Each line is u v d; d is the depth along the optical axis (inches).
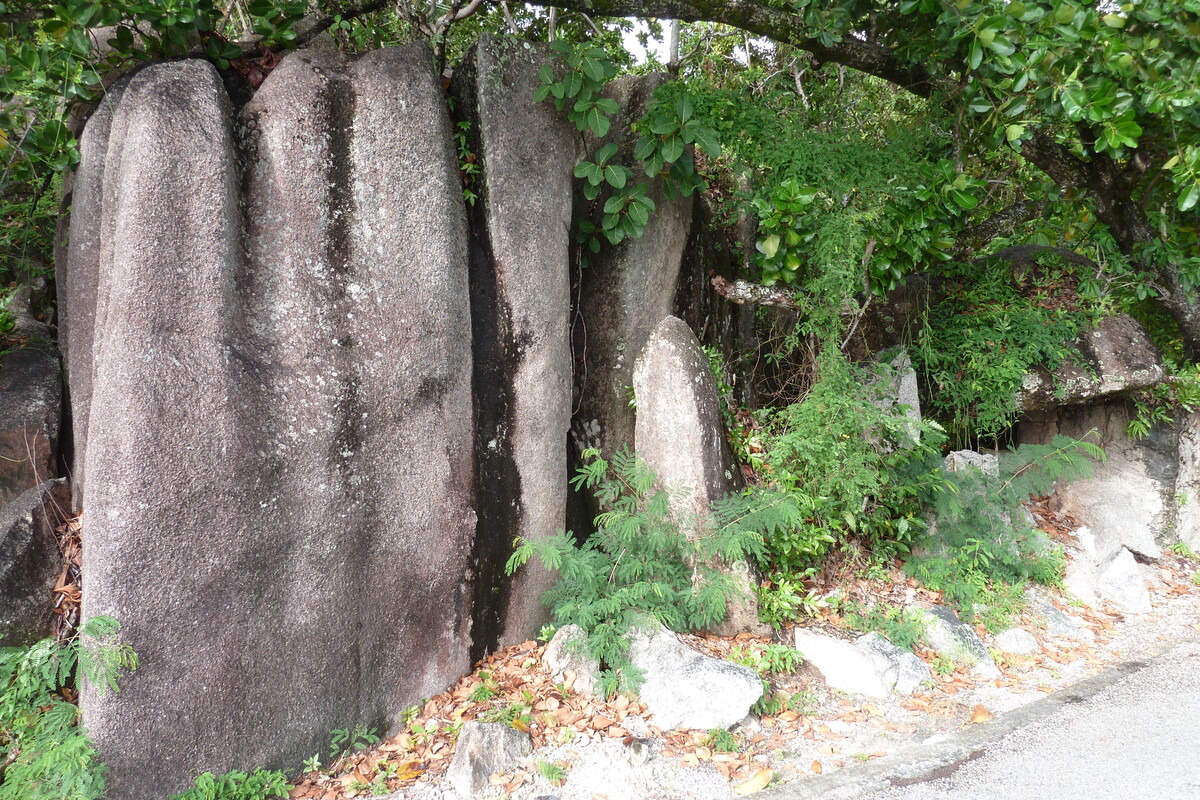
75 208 176.6
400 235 182.9
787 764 166.4
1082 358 293.3
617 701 182.1
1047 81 222.1
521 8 370.9
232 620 158.2
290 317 170.4
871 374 258.5
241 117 172.4
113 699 145.6
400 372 182.7
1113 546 288.0
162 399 151.3
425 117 186.9
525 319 209.2
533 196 209.6
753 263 288.8
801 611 221.0
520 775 159.5
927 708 189.5
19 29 174.4
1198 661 207.5
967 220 399.9
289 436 167.5
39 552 171.0
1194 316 311.1
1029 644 221.8
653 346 222.5
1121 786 145.6
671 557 213.0
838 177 242.8
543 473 213.6
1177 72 207.8
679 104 209.2
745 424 255.8
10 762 147.3
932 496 252.7
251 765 160.1
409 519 184.9
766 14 246.1
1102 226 313.4
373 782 163.8
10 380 189.6
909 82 280.7
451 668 193.9
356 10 230.2
